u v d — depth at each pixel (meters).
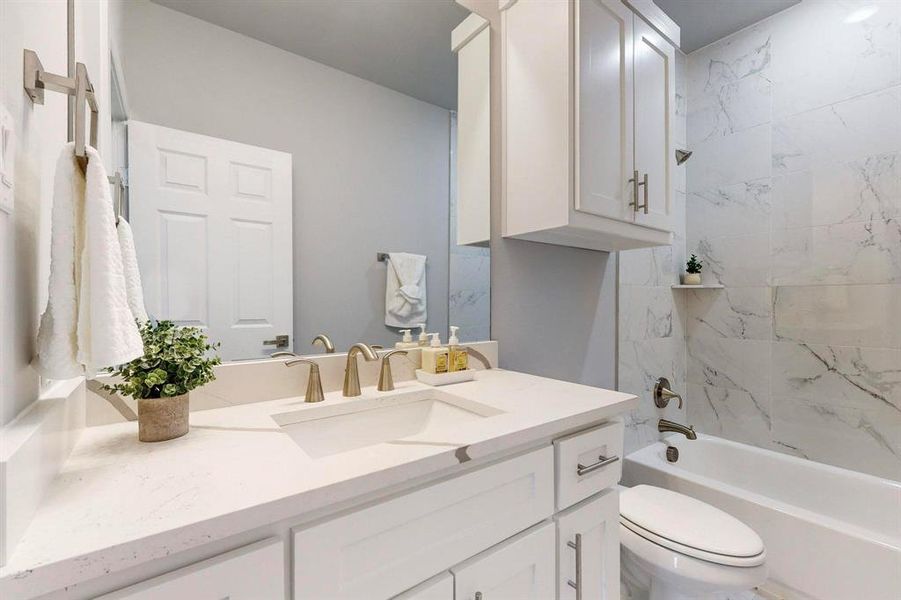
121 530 0.43
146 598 0.43
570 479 0.88
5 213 0.46
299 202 1.09
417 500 0.63
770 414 2.14
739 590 1.14
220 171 0.98
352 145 1.19
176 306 0.91
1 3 0.44
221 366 0.94
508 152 1.46
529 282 1.59
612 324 1.94
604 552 0.96
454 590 0.68
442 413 1.09
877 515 1.68
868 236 1.84
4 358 0.46
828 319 1.95
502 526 0.75
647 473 1.96
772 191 2.15
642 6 1.43
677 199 2.44
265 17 1.05
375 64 1.23
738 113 2.28
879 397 1.80
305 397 0.99
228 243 0.98
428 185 1.34
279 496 0.50
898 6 1.77
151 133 0.89
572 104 1.24
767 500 1.62
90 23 0.83
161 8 0.92
